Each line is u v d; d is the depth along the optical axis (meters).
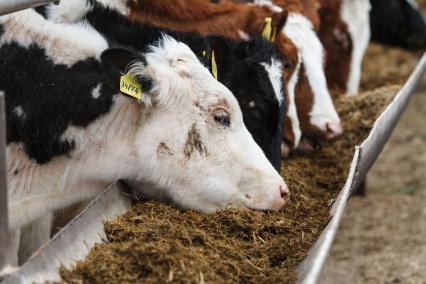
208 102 4.41
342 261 7.19
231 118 4.50
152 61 4.30
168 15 5.54
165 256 3.50
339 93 8.53
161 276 3.42
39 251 3.29
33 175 4.30
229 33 5.96
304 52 6.80
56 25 4.40
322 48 7.14
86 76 4.30
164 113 4.38
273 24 6.09
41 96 4.21
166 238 3.80
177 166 4.39
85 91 4.27
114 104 4.30
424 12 14.40
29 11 4.34
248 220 4.32
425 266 7.07
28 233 4.82
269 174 4.54
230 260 3.77
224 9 6.07
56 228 5.22
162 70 4.33
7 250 3.29
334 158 6.48
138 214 4.24
